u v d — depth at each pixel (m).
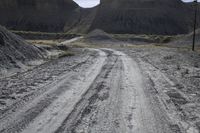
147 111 10.77
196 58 35.88
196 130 8.82
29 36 143.88
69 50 54.25
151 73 21.09
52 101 11.93
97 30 128.12
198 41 89.06
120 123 9.30
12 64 23.45
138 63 28.38
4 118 9.59
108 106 11.34
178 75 20.50
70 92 13.76
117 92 14.00
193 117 10.18
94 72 20.94
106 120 9.57
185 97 13.32
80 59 32.22
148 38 125.44
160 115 10.30
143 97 13.05
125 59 33.03
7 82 16.50
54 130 8.52
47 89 14.37
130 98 12.78
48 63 27.58
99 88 14.91
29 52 30.28
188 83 17.17
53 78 17.88
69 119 9.59
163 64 27.89
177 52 46.84
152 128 8.89
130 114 10.32
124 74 20.20
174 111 10.89
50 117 9.76
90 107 11.13
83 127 8.84
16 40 30.02
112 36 126.00
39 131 8.41
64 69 22.55
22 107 10.94
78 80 17.25
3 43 25.86
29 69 23.08
